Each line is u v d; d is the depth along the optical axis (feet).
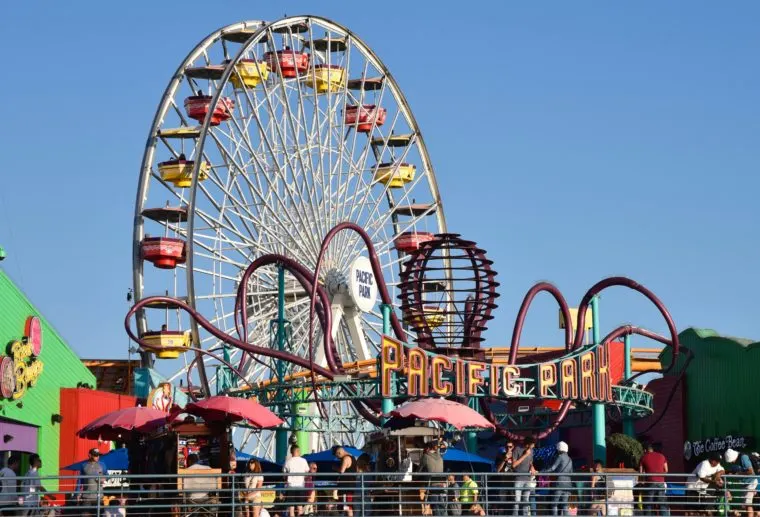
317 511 147.74
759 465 169.68
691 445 223.71
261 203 281.74
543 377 198.70
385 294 212.43
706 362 223.92
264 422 147.23
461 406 159.94
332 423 235.20
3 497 150.00
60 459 212.64
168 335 262.06
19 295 190.39
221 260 271.28
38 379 201.98
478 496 152.87
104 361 292.20
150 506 135.95
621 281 210.79
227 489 137.59
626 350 219.82
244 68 287.28
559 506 155.53
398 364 191.83
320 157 287.28
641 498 159.53
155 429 155.33
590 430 237.66
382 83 313.32
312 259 281.33
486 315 207.21
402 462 156.46
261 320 272.72
